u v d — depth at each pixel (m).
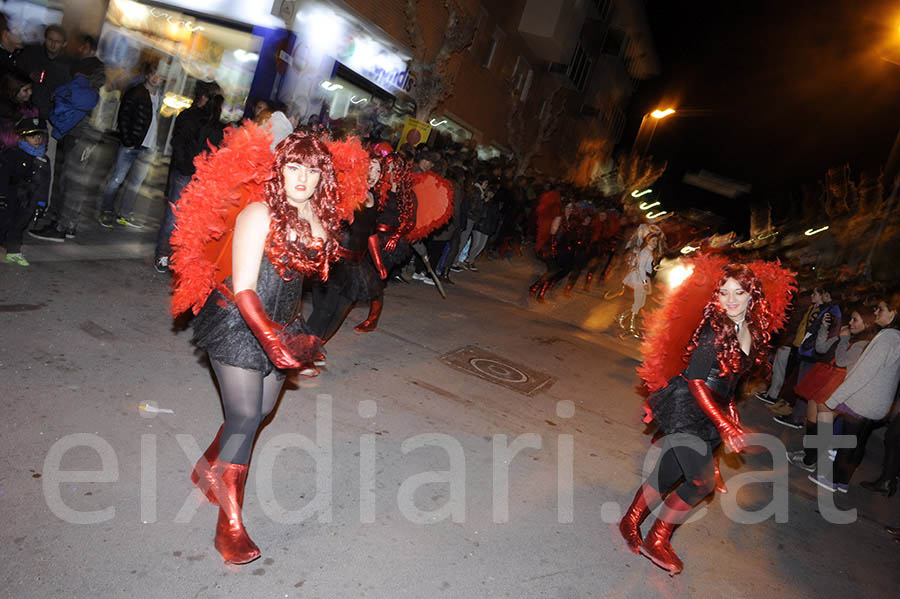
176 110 13.00
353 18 14.84
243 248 2.78
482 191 12.34
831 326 7.04
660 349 3.75
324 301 5.38
